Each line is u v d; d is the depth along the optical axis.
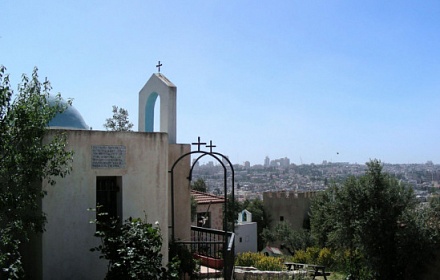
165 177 10.35
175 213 13.28
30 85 7.62
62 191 9.01
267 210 60.81
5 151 7.14
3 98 6.93
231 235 11.34
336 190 25.83
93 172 9.38
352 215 24.58
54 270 8.85
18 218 7.33
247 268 17.78
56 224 8.91
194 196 20.75
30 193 7.38
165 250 10.21
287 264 20.92
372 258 22.72
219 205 21.14
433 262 21.62
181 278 11.48
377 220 22.88
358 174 27.48
